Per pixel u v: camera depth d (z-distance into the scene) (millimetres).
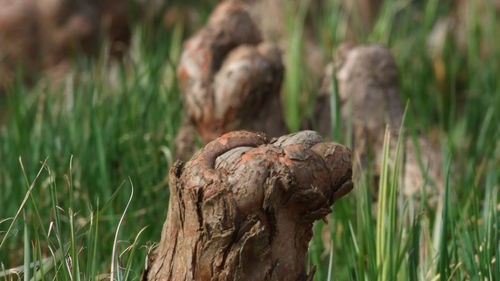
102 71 6977
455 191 4758
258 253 2572
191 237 2619
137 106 6004
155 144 5449
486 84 7535
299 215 2648
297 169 2566
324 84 5375
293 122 6656
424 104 7625
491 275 3410
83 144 5223
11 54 9211
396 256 3309
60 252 3100
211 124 5035
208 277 2611
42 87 8328
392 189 3320
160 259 2789
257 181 2537
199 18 9664
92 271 3074
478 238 3584
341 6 8688
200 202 2564
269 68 4926
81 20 9391
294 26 8156
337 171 2682
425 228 3793
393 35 8633
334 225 4344
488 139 6605
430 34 9297
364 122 5125
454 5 9938
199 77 5020
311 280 2750
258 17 9062
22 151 5258
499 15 8977
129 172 4965
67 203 4422
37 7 9281
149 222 4613
